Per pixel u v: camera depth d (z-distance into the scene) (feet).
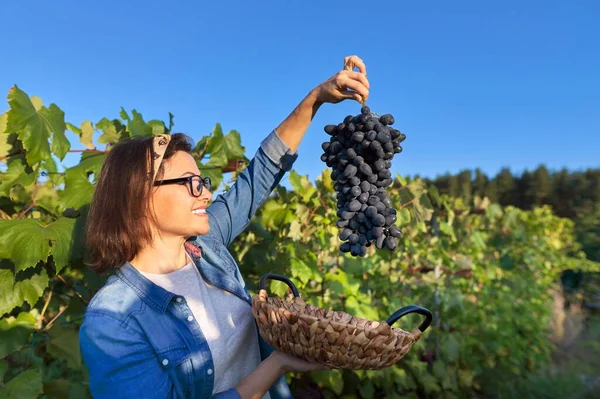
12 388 6.58
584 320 25.14
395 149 4.86
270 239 10.87
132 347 4.03
